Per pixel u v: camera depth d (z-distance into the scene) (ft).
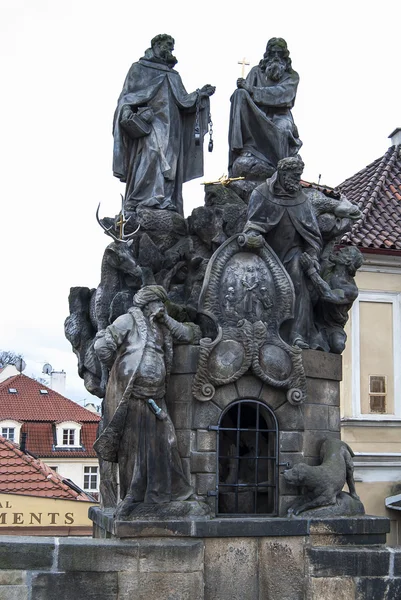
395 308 70.69
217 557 35.60
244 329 37.35
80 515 70.74
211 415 37.04
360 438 68.08
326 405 39.37
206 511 35.86
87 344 42.93
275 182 39.55
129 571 34.35
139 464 35.53
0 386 139.54
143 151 41.91
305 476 37.01
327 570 36.22
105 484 40.86
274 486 37.86
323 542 36.86
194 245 40.65
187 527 35.24
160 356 36.17
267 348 37.63
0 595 33.32
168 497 35.70
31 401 136.77
